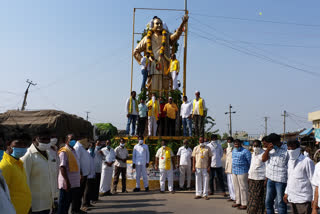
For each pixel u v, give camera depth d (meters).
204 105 13.20
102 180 10.78
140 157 11.68
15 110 11.44
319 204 4.58
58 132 10.84
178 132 14.45
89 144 9.82
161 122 14.18
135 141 13.06
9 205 2.91
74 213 7.22
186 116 13.14
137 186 11.68
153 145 12.95
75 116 12.93
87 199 8.30
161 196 10.37
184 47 15.65
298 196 5.36
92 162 8.66
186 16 15.54
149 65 16.00
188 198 9.94
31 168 4.80
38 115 11.20
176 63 15.47
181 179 11.73
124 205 8.72
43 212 4.83
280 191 6.07
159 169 11.66
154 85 15.92
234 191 9.11
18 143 4.11
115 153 11.10
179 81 16.14
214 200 9.55
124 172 11.62
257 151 7.17
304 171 5.38
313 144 24.33
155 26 16.33
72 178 6.41
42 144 4.82
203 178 9.92
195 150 10.16
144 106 13.70
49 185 4.96
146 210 7.96
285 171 6.08
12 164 4.04
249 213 7.13
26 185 4.19
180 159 11.73
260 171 7.08
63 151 6.27
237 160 8.25
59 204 6.19
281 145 6.24
